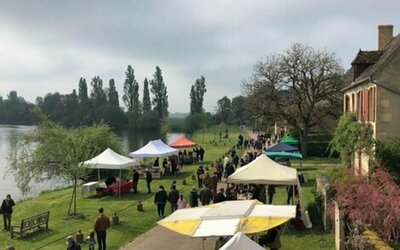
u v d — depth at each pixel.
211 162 50.06
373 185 19.23
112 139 52.06
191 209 15.51
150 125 143.25
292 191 25.52
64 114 148.00
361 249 15.02
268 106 52.53
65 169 27.98
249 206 14.97
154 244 20.16
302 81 50.91
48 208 29.67
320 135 53.16
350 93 33.25
